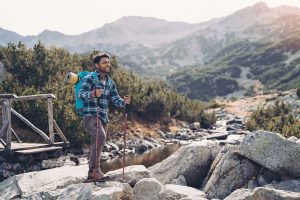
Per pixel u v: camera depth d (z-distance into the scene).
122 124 25.12
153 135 25.67
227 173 8.52
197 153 9.46
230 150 8.91
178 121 31.36
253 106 52.84
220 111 51.03
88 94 7.25
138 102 27.52
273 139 8.13
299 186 7.45
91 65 28.66
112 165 16.45
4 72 23.31
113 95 8.04
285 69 136.25
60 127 18.64
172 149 21.36
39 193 8.87
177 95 35.44
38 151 14.16
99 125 7.70
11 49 25.58
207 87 142.50
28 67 24.50
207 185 8.67
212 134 27.58
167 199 7.41
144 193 7.65
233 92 135.12
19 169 13.83
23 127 19.17
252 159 8.29
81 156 18.06
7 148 13.84
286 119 21.67
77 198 7.58
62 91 21.78
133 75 32.09
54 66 25.33
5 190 10.08
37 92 20.09
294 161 7.83
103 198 7.19
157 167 9.60
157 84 34.56
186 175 9.27
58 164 14.77
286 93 58.12
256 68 150.12
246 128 27.31
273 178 8.12
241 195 6.97
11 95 13.98
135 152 20.55
